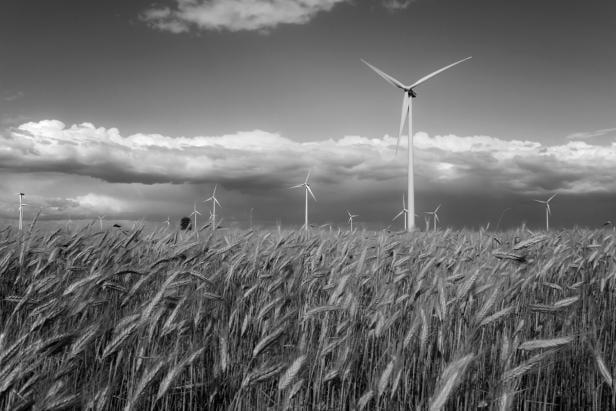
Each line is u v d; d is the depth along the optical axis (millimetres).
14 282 7566
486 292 6184
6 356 3883
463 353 4531
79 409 3680
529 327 6066
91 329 4188
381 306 5781
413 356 5145
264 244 9758
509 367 4434
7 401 3477
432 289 6141
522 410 5145
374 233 11445
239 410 4340
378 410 4207
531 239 7668
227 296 7070
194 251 8305
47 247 8484
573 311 6133
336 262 8062
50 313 4598
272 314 5965
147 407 4469
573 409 5566
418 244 11000
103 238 8984
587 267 9047
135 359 4609
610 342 6480
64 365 3939
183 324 5152
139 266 7352
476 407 4293
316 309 5062
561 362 5871
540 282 7582
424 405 4828
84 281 5406
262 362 5176
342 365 4621
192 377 5168
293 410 4434
